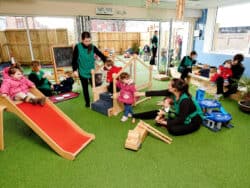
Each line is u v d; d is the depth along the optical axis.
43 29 6.95
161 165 1.90
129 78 2.80
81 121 2.85
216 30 5.63
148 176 1.77
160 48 6.02
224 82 3.71
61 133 2.24
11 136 2.44
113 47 10.98
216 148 2.16
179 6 2.36
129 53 10.02
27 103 2.38
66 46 4.71
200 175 1.77
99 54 3.33
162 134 2.30
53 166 1.89
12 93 2.38
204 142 2.28
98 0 4.33
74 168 1.87
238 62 3.66
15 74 2.46
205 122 2.69
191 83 4.88
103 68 3.84
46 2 4.31
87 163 1.94
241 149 2.15
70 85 4.28
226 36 5.38
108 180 1.73
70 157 1.98
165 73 5.83
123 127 2.67
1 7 3.99
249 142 2.28
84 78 3.16
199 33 5.91
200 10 5.79
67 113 3.14
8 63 6.88
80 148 2.11
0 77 3.92
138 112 3.16
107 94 3.29
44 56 7.27
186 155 2.05
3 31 6.81
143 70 6.66
